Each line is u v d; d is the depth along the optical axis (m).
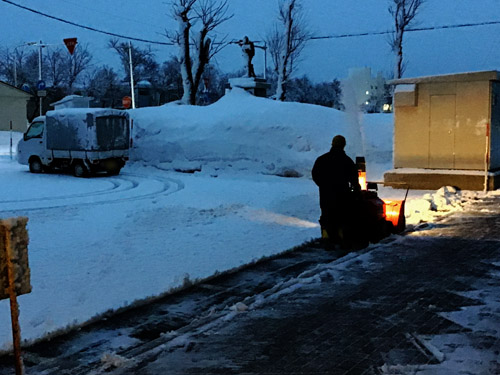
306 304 5.73
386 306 5.60
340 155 8.38
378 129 21.44
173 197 13.83
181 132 21.17
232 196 13.95
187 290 6.50
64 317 5.56
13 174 20.45
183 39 29.95
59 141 19.88
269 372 4.17
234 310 5.57
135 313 5.75
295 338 4.82
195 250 8.30
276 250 8.30
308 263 7.67
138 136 22.17
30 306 5.90
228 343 4.75
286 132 19.25
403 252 7.88
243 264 7.49
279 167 18.73
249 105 21.02
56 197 14.46
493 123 14.38
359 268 7.08
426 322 5.12
